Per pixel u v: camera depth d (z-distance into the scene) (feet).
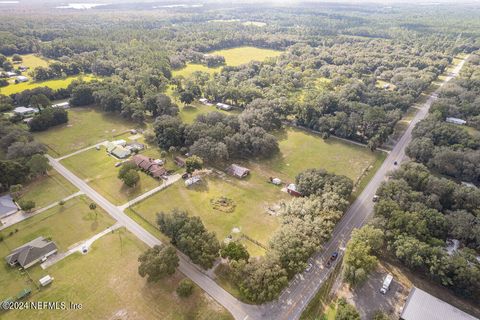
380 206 305.53
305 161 439.22
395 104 572.51
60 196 358.84
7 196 350.64
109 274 260.42
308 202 313.53
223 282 254.68
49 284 251.60
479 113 536.42
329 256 281.13
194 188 375.86
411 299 231.30
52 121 526.16
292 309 232.94
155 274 240.94
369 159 444.55
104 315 227.20
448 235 294.46
